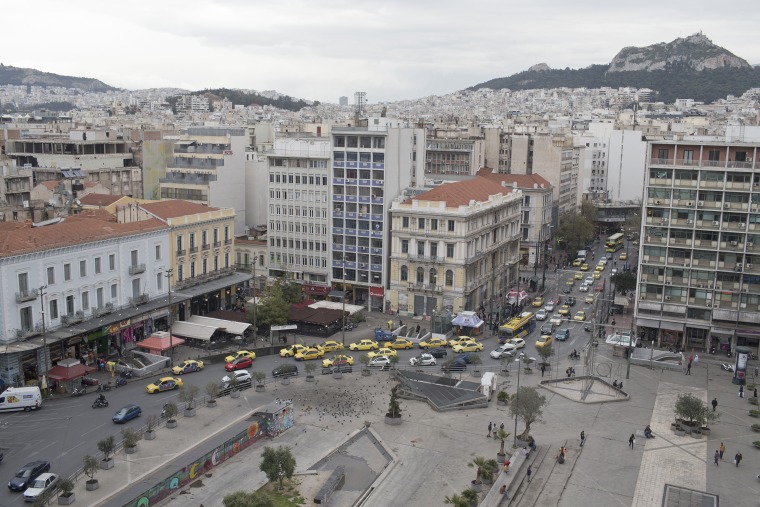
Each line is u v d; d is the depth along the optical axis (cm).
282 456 6862
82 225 11031
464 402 9388
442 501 6919
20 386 9425
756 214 11788
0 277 9194
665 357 11681
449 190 14388
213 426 8456
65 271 10262
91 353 10588
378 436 8375
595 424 8994
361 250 14750
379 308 14825
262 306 12550
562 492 7200
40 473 7038
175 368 10450
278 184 15388
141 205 13125
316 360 11494
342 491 7050
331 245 15012
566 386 10400
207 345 11738
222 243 13975
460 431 8631
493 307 15025
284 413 8512
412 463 7725
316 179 14962
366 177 14425
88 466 6731
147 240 11850
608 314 14925
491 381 9788
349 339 12812
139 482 6925
